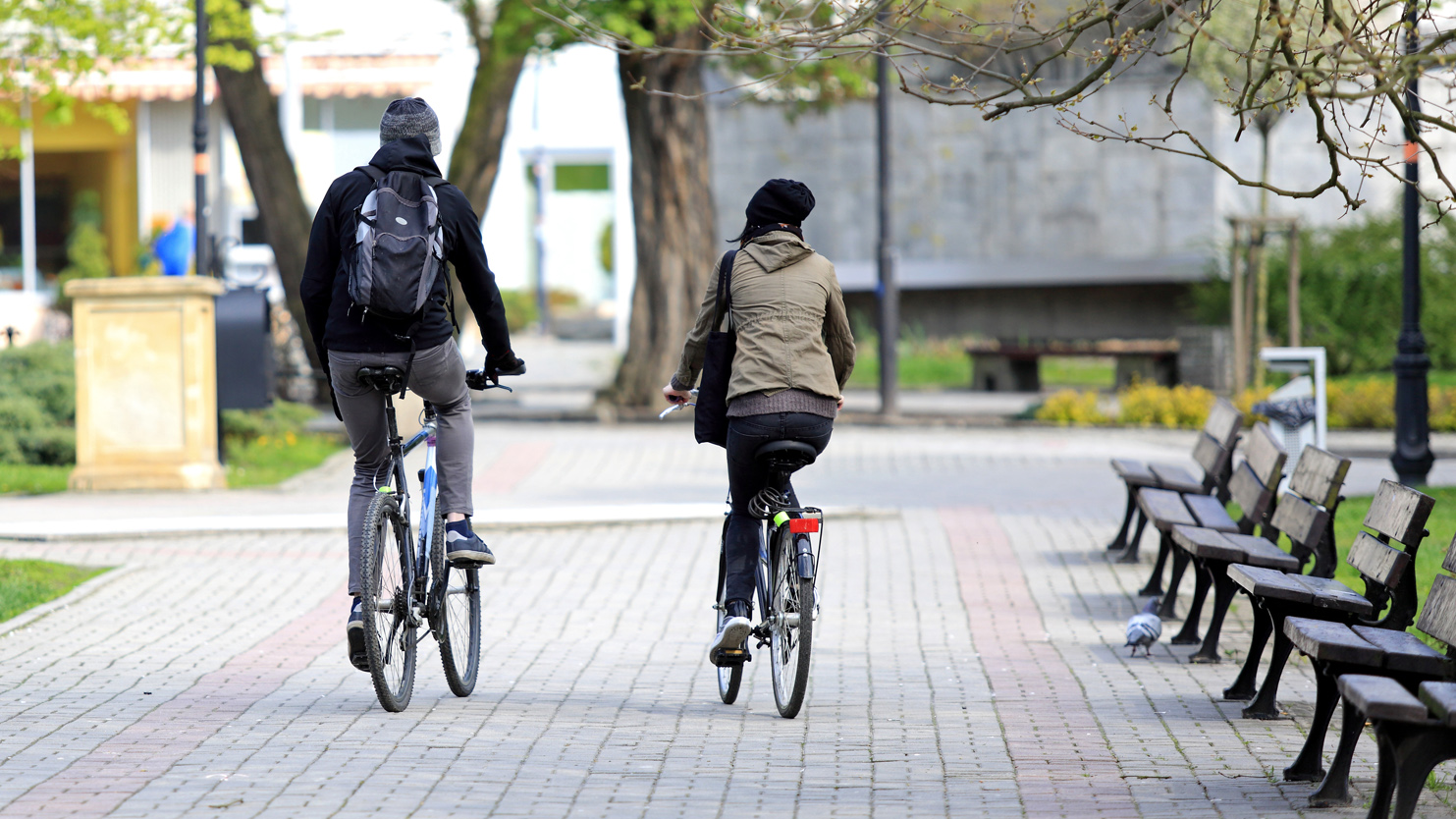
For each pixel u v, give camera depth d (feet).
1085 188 375.45
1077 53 67.51
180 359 164.66
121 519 137.69
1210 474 122.62
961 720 74.43
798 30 73.61
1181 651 93.76
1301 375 150.92
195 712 73.31
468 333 370.94
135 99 357.20
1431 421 236.63
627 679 84.69
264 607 104.53
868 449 211.82
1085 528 145.07
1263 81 61.57
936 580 118.83
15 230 361.71
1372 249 296.71
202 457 166.09
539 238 463.01
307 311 70.90
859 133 385.50
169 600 106.22
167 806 56.54
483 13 248.32
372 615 69.67
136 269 347.15
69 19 182.80
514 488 174.60
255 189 244.42
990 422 245.24
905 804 58.59
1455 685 50.70
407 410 89.61
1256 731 72.54
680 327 260.62
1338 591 71.67
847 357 75.15
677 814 56.75
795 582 73.67
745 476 73.72
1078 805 58.75
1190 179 368.07
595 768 63.62
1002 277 380.78
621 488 174.70
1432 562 115.03
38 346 195.72
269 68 342.64
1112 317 385.91
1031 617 104.94
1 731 68.74
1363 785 62.85
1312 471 89.10
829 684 83.20
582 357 400.26
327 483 174.91
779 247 73.36
